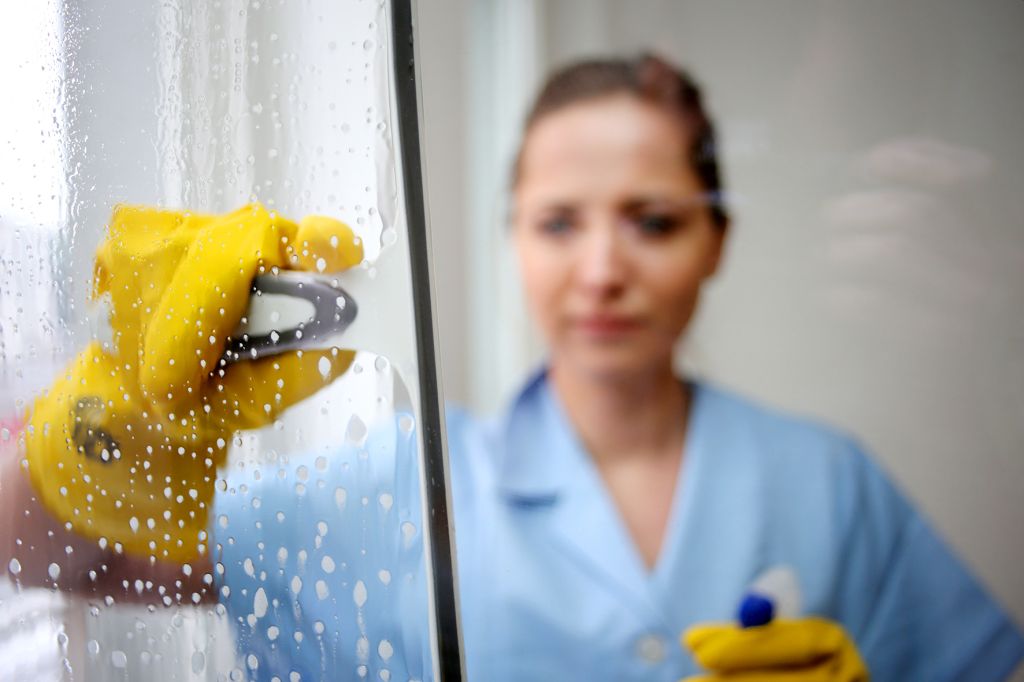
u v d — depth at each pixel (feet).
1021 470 2.36
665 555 2.35
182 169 0.71
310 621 0.58
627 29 2.72
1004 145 2.38
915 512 2.40
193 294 0.65
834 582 2.28
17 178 0.84
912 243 2.50
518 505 2.51
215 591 0.66
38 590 0.80
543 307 2.67
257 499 0.62
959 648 2.24
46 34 0.81
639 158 2.62
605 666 2.27
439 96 2.81
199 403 0.65
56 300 0.80
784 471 2.41
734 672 2.19
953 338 2.44
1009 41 2.35
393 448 0.53
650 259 2.61
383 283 0.54
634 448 2.53
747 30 2.60
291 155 0.62
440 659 0.48
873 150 2.52
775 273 2.63
